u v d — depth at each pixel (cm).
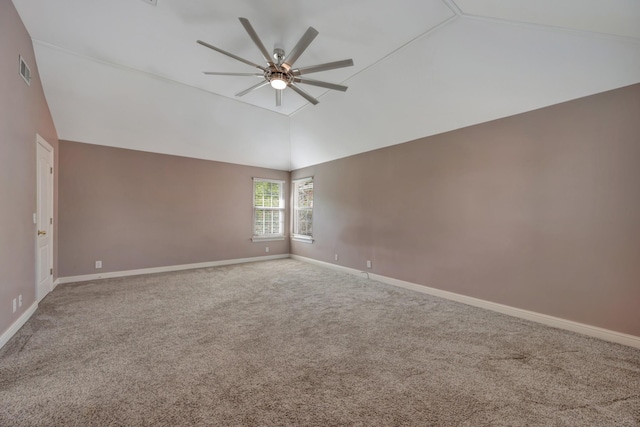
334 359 205
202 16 255
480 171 325
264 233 643
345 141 489
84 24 272
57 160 403
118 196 458
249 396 162
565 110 261
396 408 153
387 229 438
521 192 291
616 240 234
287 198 678
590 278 247
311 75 356
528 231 286
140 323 269
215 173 567
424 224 385
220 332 251
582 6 181
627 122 228
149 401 157
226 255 583
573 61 234
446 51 279
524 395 165
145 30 278
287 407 153
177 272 500
